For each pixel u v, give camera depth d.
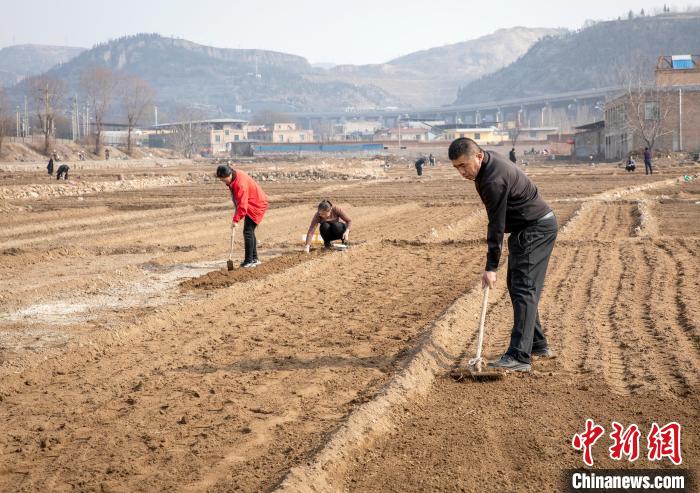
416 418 7.67
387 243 20.48
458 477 6.30
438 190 44.91
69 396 8.43
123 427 7.46
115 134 181.25
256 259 16.86
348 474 6.45
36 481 6.36
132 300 13.72
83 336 10.66
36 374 9.16
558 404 7.91
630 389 8.31
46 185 46.34
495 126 195.62
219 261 18.53
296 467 6.25
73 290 14.70
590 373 8.86
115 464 6.60
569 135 160.12
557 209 30.20
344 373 8.99
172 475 6.39
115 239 23.02
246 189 16.27
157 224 27.09
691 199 33.75
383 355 9.71
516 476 6.30
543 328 10.91
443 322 10.87
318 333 10.97
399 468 6.52
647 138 88.06
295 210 31.75
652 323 10.97
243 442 7.02
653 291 13.24
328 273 16.00
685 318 11.16
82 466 6.62
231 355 9.91
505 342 10.32
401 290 14.08
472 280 14.94
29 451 6.95
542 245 9.16
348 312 12.32
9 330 11.57
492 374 8.70
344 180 60.78
